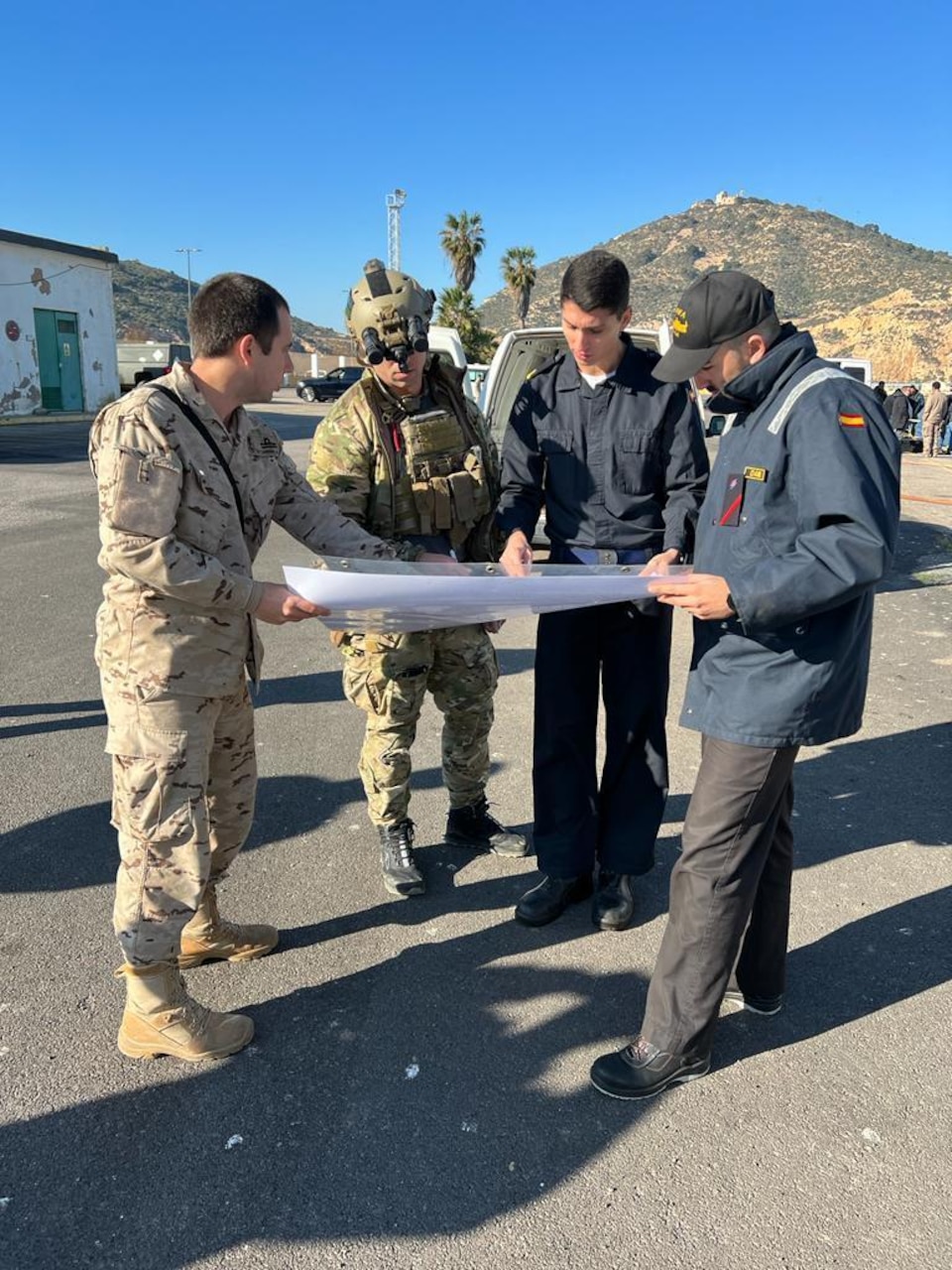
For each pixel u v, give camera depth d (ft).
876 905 9.66
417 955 8.75
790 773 6.61
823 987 8.34
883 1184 6.20
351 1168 6.28
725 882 6.61
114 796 6.92
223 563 6.79
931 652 19.17
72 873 9.98
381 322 8.38
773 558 5.93
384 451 8.87
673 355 6.29
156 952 6.92
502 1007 8.02
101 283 87.25
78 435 67.87
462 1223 5.86
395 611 6.63
